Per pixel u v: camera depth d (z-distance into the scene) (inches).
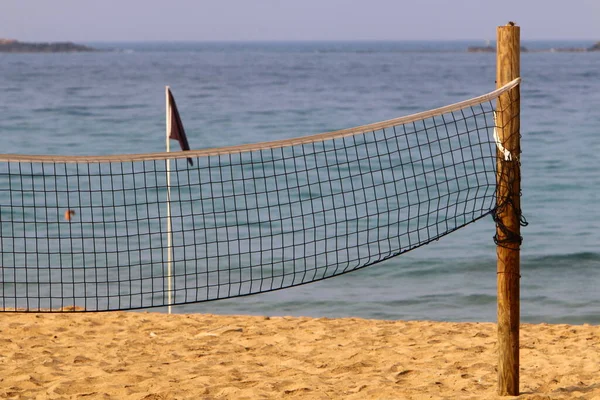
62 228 646.5
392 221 675.4
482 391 236.7
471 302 464.4
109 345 305.7
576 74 3440.0
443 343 309.9
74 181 867.4
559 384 241.6
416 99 2047.2
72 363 276.7
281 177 894.4
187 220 685.3
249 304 451.8
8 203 744.3
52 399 231.9
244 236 629.3
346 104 1891.0
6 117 1565.0
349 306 454.0
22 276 496.1
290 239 619.8
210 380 253.1
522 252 585.3
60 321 348.8
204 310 438.6
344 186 845.2
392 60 6279.5
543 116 1557.6
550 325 346.9
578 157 1037.8
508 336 224.8
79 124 1450.5
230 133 1343.5
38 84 2763.3
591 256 570.3
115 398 234.5
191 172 926.4
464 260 555.8
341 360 283.7
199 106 1833.2
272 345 307.6
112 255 557.6
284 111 1711.4
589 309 444.8
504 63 217.2
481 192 773.3
